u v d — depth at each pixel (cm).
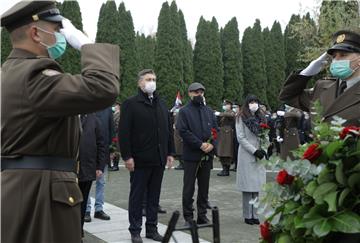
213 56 3108
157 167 575
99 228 638
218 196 904
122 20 2886
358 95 317
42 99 216
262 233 224
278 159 219
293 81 372
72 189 236
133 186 565
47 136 226
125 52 2872
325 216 197
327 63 372
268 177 912
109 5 2856
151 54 3725
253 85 3284
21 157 227
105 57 224
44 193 226
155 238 578
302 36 1973
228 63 3200
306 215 198
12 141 226
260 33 3297
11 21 232
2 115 225
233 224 665
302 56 2030
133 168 561
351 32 335
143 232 617
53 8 238
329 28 1730
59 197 228
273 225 218
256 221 662
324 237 198
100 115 609
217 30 3133
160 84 2920
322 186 197
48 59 226
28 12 232
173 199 872
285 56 3406
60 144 230
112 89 217
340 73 333
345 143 200
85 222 672
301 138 1139
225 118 1205
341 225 188
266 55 3366
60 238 229
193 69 3158
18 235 225
